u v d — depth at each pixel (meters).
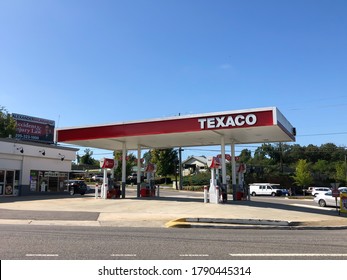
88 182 70.44
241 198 27.48
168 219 15.48
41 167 35.16
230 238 11.02
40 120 55.59
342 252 8.86
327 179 67.31
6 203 22.55
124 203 22.44
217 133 23.42
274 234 12.45
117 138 25.73
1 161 30.92
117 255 7.99
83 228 13.05
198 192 48.44
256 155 105.06
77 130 26.16
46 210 18.28
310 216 18.31
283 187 62.59
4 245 9.01
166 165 63.44
